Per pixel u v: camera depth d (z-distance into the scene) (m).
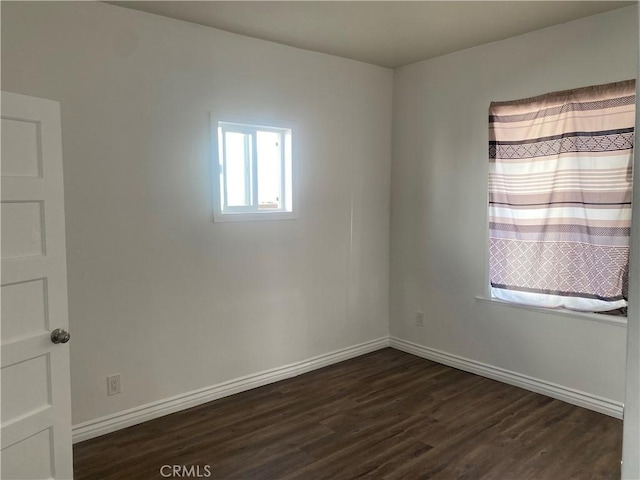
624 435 0.96
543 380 3.40
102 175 2.77
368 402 3.29
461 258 3.85
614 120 2.93
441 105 3.89
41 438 2.01
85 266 2.75
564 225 3.20
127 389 2.95
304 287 3.81
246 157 3.49
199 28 3.10
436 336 4.09
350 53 3.77
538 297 3.37
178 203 3.08
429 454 2.62
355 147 4.05
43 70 2.54
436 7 2.83
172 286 3.10
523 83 3.36
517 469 2.47
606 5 2.82
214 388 3.34
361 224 4.17
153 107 2.94
